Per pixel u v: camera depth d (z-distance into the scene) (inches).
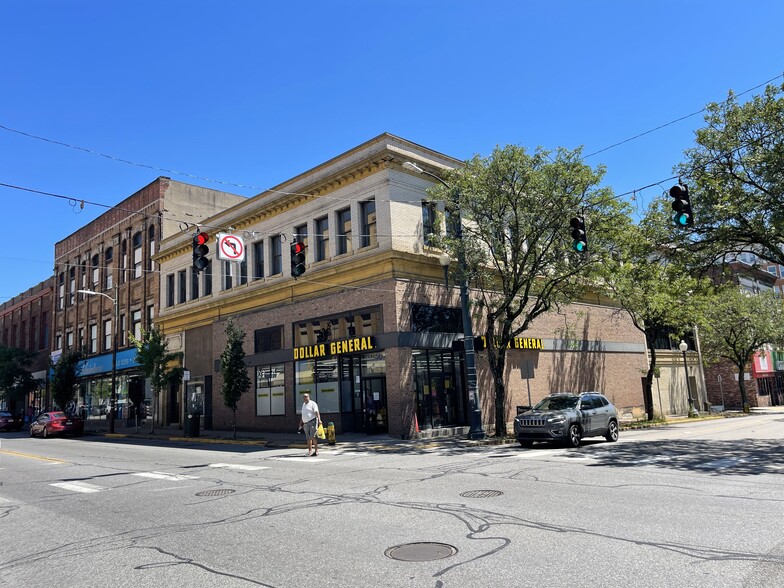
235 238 834.2
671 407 1545.3
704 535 249.9
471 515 305.7
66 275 1989.4
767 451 574.6
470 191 786.8
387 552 242.7
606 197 757.3
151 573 229.6
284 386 1051.3
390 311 876.6
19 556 268.5
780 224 621.9
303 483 452.8
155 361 1242.6
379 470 519.2
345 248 974.4
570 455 578.2
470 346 821.9
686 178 707.4
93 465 658.8
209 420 1222.3
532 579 200.4
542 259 820.0
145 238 1568.7
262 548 258.2
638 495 347.6
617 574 201.8
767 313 1588.3
